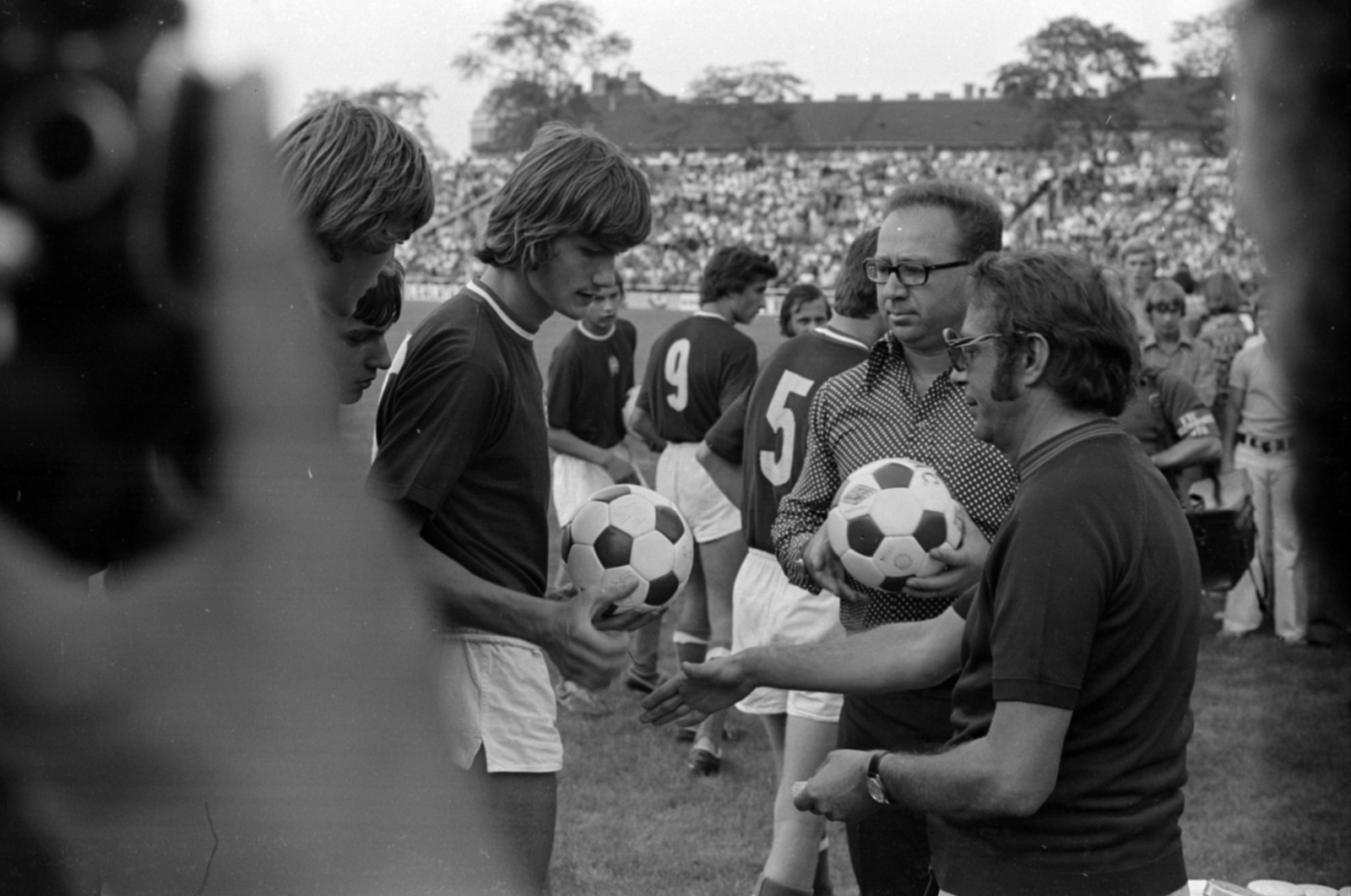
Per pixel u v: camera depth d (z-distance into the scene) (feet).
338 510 2.12
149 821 2.13
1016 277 6.26
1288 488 21.22
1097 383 6.17
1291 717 18.15
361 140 6.34
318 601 2.10
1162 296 21.81
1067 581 5.82
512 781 7.39
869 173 146.41
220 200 2.06
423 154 6.66
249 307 2.08
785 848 10.16
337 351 6.95
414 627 2.19
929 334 9.08
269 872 2.14
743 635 12.07
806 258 133.39
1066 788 6.07
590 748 16.88
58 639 2.05
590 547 8.21
